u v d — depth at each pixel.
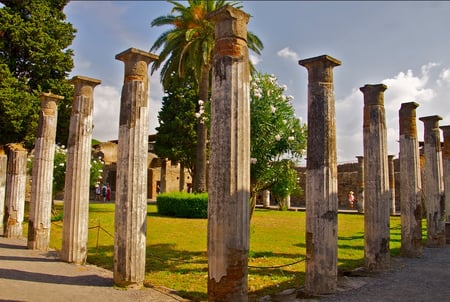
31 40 19.75
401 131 12.77
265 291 7.79
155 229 16.84
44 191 12.08
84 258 10.34
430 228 14.25
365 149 10.37
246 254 6.43
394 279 9.02
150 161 40.25
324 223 7.70
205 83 22.33
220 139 6.50
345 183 33.59
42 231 11.97
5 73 18.64
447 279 9.05
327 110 7.96
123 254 7.85
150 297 7.20
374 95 10.39
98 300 6.96
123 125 8.16
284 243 13.58
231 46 6.64
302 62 8.27
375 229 9.89
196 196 21.70
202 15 21.38
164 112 33.56
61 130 21.30
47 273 8.92
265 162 11.29
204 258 10.93
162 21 22.64
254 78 11.64
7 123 18.52
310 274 7.67
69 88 20.91
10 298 6.89
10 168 15.09
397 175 30.58
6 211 14.91
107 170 39.19
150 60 8.57
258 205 35.28
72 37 22.03
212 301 6.32
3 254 11.05
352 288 8.16
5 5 20.42
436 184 14.34
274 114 11.27
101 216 20.42
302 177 36.34
